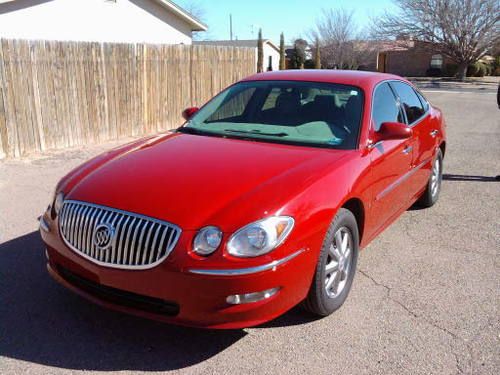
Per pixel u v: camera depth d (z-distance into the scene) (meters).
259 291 2.86
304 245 3.04
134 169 3.45
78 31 14.43
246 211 2.92
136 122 10.67
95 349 3.17
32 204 5.94
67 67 9.05
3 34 12.60
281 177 3.25
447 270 4.41
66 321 3.47
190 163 3.48
